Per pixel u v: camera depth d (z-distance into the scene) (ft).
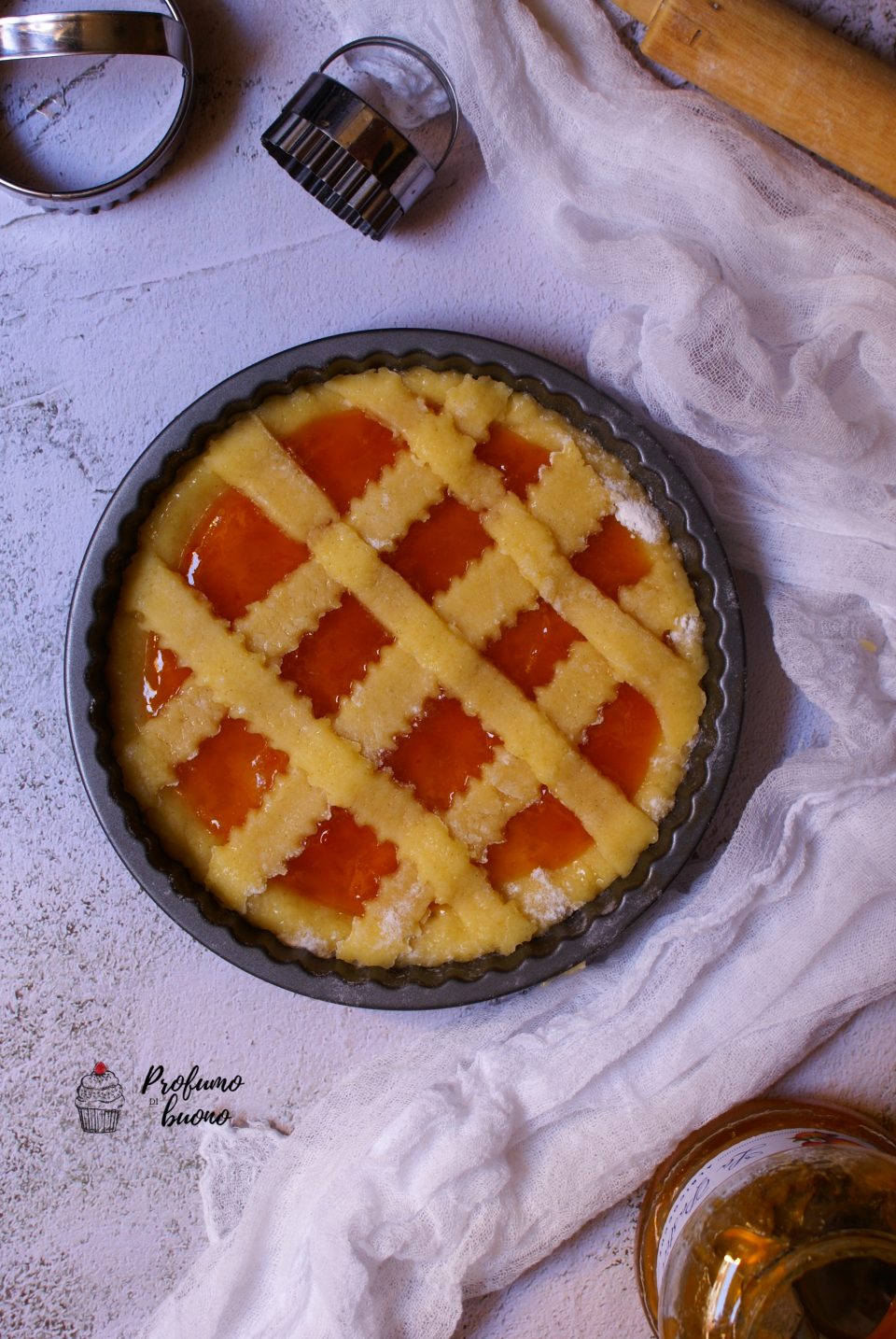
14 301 2.33
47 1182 2.38
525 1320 2.37
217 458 2.17
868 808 2.25
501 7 2.19
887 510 2.25
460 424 2.18
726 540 2.33
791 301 2.24
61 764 2.35
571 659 2.20
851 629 2.30
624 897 2.19
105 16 2.10
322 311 2.34
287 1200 2.30
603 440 2.20
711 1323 2.08
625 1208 2.39
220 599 2.19
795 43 2.10
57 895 2.36
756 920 2.29
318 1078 2.37
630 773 2.22
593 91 2.22
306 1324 2.27
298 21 2.29
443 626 2.17
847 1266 2.18
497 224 2.32
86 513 2.34
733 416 2.20
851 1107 2.37
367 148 2.13
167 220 2.32
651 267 2.20
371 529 2.18
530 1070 2.28
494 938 2.18
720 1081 2.29
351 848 2.20
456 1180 2.26
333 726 2.18
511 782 2.19
